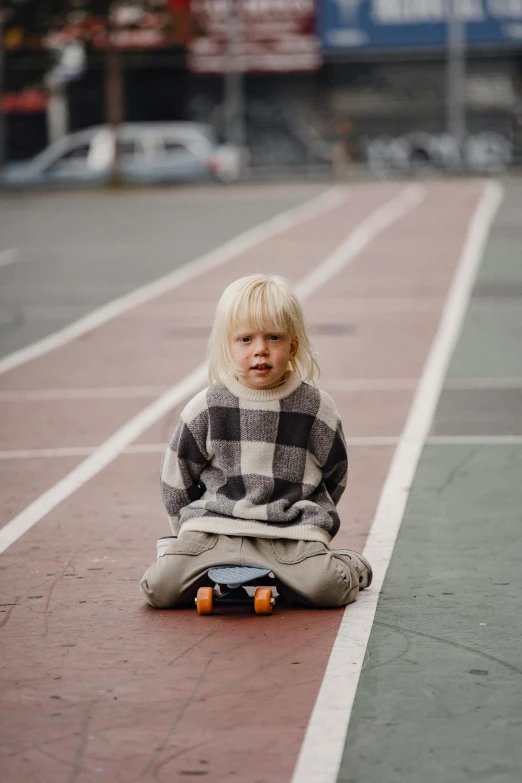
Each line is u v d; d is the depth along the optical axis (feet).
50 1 155.63
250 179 162.20
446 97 175.42
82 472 28.68
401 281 64.95
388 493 26.09
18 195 141.08
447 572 20.81
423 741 14.44
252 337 18.70
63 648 17.56
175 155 147.23
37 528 24.02
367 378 40.06
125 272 71.92
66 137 173.17
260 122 176.24
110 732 14.79
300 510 19.01
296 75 175.73
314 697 15.65
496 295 59.31
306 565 18.78
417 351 45.11
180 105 176.86
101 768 13.91
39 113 173.27
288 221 100.12
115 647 17.56
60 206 123.75
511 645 17.39
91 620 18.72
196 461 19.31
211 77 175.94
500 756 14.06
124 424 33.91
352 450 30.17
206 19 168.04
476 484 26.78
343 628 18.08
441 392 37.47
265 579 19.43
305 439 19.12
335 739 14.48
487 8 172.86
